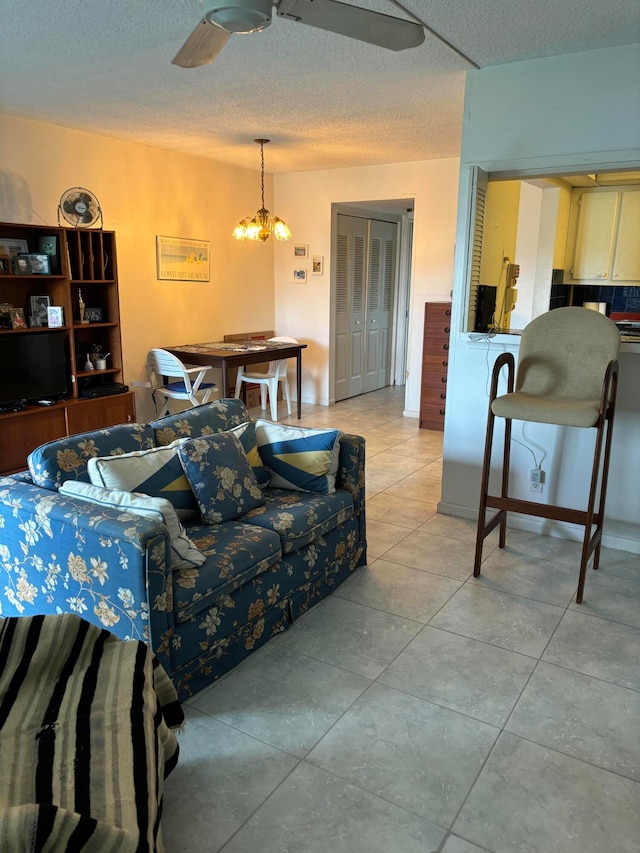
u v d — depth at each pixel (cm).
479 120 319
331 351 668
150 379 540
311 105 381
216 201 587
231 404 298
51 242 427
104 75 327
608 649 234
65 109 396
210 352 531
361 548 295
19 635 149
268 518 246
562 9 241
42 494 207
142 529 179
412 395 621
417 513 371
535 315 503
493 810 163
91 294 483
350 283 693
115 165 487
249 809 163
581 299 558
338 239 656
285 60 301
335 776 174
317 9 180
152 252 530
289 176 648
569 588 280
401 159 561
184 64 215
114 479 219
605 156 293
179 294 562
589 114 292
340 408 667
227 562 211
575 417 253
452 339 347
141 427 254
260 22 174
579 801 166
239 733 190
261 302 668
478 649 233
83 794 120
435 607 263
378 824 158
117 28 267
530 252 496
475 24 257
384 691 210
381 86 342
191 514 242
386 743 186
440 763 179
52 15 253
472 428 351
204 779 173
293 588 246
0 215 416
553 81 297
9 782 121
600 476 321
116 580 184
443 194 565
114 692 145
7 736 133
